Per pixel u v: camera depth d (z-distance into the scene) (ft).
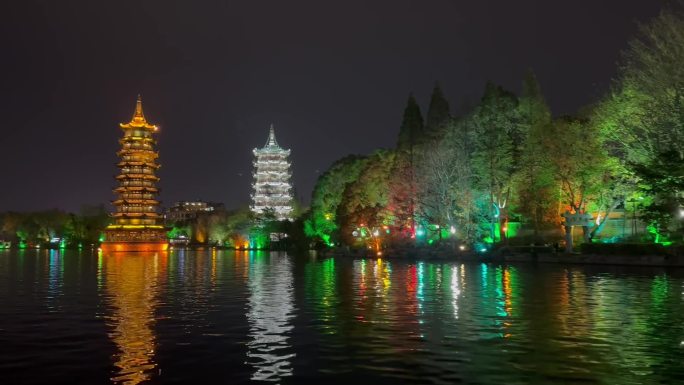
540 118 243.19
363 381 43.09
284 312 77.15
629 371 45.37
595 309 77.97
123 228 476.13
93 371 46.52
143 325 67.15
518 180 228.02
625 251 178.09
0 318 73.10
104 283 128.88
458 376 44.27
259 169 641.40
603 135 202.18
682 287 107.45
